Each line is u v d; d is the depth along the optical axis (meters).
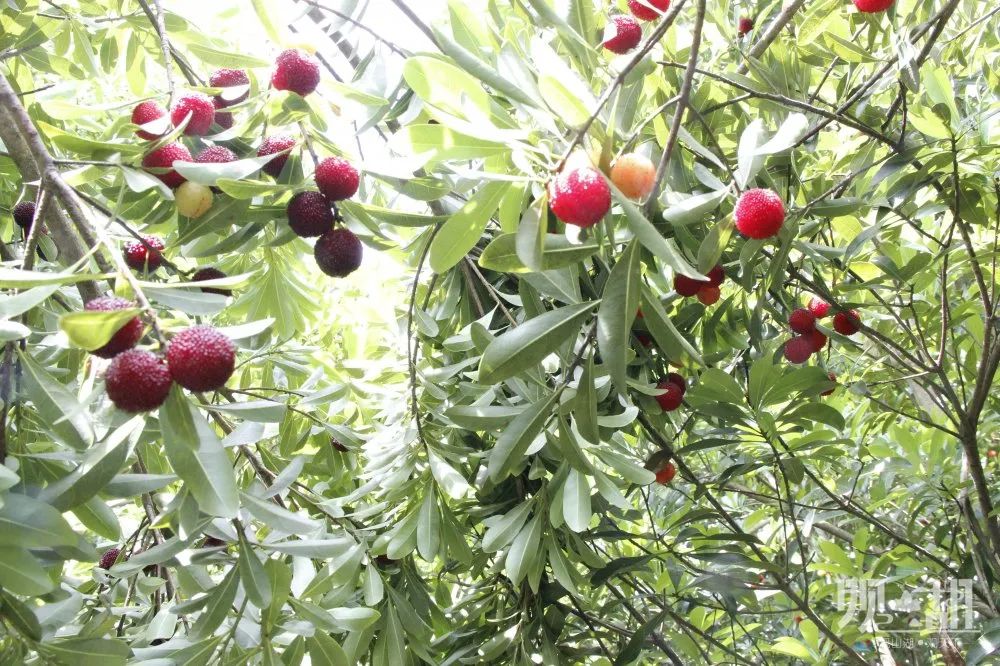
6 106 1.08
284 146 1.39
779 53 1.89
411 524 1.80
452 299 2.08
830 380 1.78
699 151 1.40
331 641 1.46
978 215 1.89
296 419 2.23
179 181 1.28
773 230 1.25
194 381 0.91
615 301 1.03
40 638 1.05
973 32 2.28
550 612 2.17
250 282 2.01
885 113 1.92
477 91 0.98
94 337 0.84
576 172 0.90
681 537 2.30
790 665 3.20
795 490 2.96
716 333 2.23
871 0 1.69
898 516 3.35
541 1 1.19
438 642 2.11
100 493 1.12
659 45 1.70
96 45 2.25
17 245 1.75
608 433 1.77
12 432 1.39
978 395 2.09
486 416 1.56
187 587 1.47
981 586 2.35
